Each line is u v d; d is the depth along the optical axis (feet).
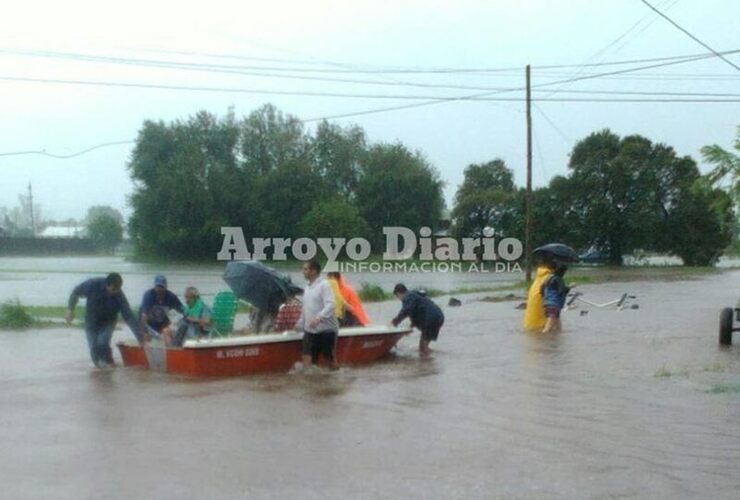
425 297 57.47
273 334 51.21
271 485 26.20
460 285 144.77
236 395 41.22
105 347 51.47
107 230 404.77
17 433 33.19
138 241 287.48
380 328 54.34
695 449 30.27
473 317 84.12
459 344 61.31
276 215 269.03
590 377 45.98
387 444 31.17
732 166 76.28
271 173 273.33
